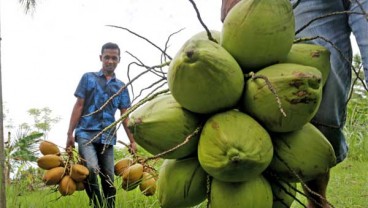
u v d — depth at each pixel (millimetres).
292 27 1722
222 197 1690
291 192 1896
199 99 1633
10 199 4344
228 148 1562
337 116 2420
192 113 1720
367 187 5824
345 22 2518
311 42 2455
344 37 2498
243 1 1715
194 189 1774
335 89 2393
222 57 1608
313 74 1605
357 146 9570
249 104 1676
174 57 1658
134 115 1736
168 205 1811
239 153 1552
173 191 1784
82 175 5008
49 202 4988
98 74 5977
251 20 1665
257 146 1585
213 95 1623
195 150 1757
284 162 1739
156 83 1895
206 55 1572
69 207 4914
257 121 1695
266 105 1637
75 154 5398
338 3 2461
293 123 1648
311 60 1833
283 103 1616
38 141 5176
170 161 1835
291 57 1819
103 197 4859
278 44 1690
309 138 1755
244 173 1601
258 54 1695
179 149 1719
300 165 1742
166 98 1776
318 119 2400
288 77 1611
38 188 5387
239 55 1708
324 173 1779
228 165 1562
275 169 1777
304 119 1644
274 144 1754
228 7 2178
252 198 1688
